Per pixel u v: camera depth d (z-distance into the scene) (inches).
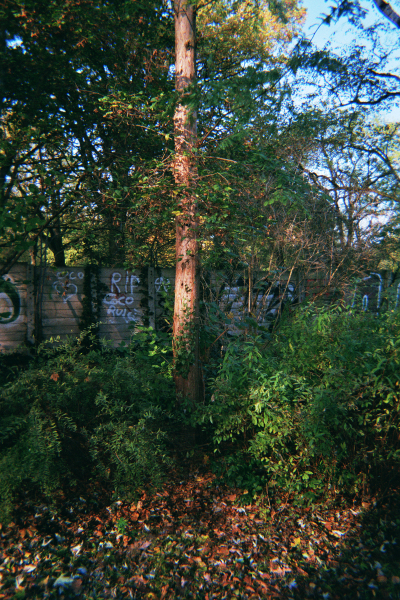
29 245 171.9
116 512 129.0
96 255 405.1
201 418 147.9
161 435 142.5
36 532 116.9
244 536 122.9
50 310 286.0
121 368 145.0
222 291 263.7
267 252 288.8
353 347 135.7
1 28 212.7
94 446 128.7
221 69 407.2
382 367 127.3
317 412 123.1
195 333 189.3
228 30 440.5
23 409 127.4
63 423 124.6
